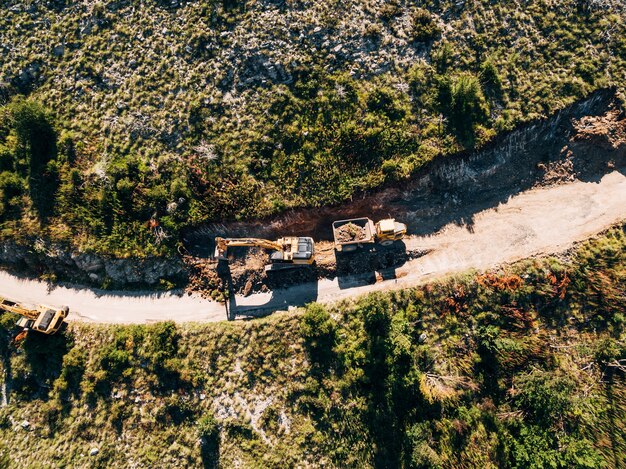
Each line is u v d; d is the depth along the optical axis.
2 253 49.62
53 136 48.41
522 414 43.81
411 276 45.34
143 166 46.50
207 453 43.34
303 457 42.88
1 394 47.25
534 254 44.81
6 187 48.34
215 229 47.00
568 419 44.09
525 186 47.44
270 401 43.84
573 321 44.78
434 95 46.16
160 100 47.66
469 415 43.59
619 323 44.38
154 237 46.62
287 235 47.28
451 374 44.12
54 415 45.56
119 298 48.00
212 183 45.84
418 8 48.19
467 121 45.88
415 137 45.50
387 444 43.34
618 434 43.75
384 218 47.38
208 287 47.16
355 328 44.09
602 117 46.59
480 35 47.47
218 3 47.94
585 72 46.12
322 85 45.97
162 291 47.75
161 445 43.72
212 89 47.22
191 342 45.12
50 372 46.47
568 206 46.28
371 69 46.38
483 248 45.69
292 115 45.88
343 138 45.31
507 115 45.69
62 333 46.78
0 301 46.72
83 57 49.34
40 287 49.50
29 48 50.44
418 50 47.38
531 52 47.31
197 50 47.81
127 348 45.16
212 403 44.12
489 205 47.22
